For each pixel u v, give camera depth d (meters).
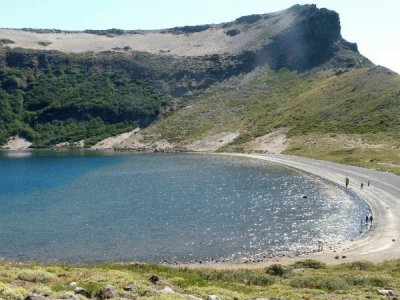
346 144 140.25
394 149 125.12
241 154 159.50
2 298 16.17
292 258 46.28
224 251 49.84
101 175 116.38
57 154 185.38
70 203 78.75
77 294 18.16
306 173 110.06
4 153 193.50
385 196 78.00
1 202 80.50
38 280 22.08
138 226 61.34
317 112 180.38
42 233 57.78
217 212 69.94
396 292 25.52
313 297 23.14
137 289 20.39
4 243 53.16
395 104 159.25
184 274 31.05
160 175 113.94
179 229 59.62
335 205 73.06
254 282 29.44
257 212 69.50
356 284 28.73
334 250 48.56
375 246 48.88
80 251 50.00
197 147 185.75
